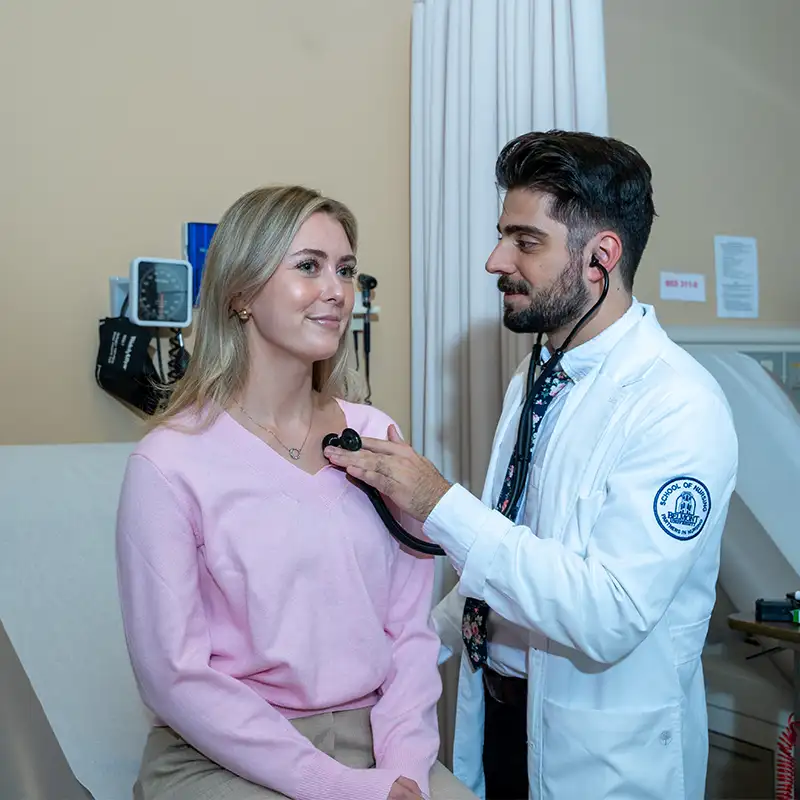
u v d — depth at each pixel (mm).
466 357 2213
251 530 1133
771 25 2973
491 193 2150
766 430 2238
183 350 2078
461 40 2229
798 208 3006
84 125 2088
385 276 2436
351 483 1239
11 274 2029
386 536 1265
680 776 1281
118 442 2043
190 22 2188
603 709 1272
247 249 1151
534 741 1326
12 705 1340
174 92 2174
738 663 2123
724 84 2891
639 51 2758
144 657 1093
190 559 1116
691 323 2832
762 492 2174
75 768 1309
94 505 1636
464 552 1227
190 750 1169
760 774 2002
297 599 1143
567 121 1972
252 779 1065
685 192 2824
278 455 1183
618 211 1316
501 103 2129
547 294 1341
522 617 1208
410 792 1070
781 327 2859
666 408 1239
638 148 2754
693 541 1194
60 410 2074
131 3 2127
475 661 1470
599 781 1261
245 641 1141
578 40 1928
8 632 1440
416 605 1301
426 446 2295
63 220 2072
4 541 1540
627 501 1204
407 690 1229
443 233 2258
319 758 1068
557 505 1308
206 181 2211
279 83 2287
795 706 1768
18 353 2039
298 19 2307
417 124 2365
